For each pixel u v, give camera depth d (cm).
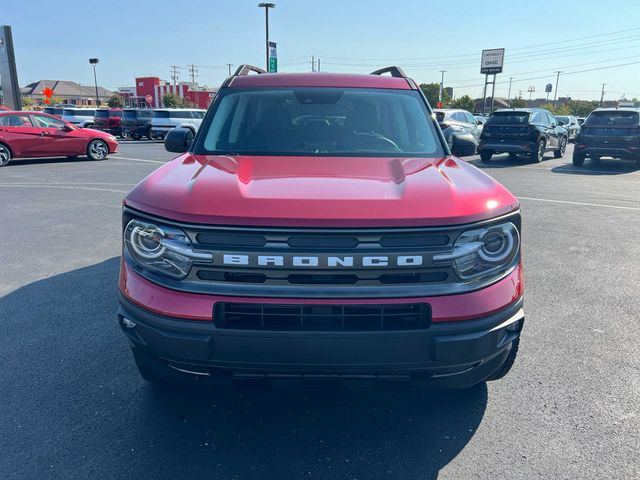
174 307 222
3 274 526
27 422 283
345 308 219
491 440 270
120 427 279
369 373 228
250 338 218
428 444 267
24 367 342
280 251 214
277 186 246
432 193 239
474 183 263
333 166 291
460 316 223
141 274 235
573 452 260
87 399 305
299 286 217
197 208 224
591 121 1516
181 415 290
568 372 338
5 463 250
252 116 360
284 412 294
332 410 296
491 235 235
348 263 214
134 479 240
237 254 216
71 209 851
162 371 248
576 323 413
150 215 231
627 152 1461
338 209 221
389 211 222
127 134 2970
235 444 266
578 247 633
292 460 254
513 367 343
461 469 249
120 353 362
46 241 651
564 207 886
